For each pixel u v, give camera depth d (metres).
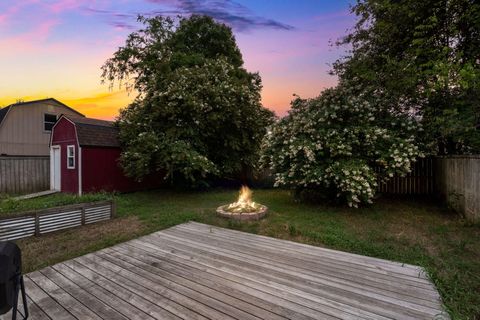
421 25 5.76
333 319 2.07
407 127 6.05
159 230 4.82
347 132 5.91
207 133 9.84
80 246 4.03
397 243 3.91
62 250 3.88
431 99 6.15
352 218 5.38
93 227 5.10
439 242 3.89
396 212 5.82
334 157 6.04
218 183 12.12
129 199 8.38
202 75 9.86
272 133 6.87
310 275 2.85
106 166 9.98
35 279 2.86
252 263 3.20
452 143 6.41
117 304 2.34
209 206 7.11
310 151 5.63
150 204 7.57
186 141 9.24
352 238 4.09
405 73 6.13
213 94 9.46
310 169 5.98
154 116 9.38
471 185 4.77
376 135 5.65
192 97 9.06
